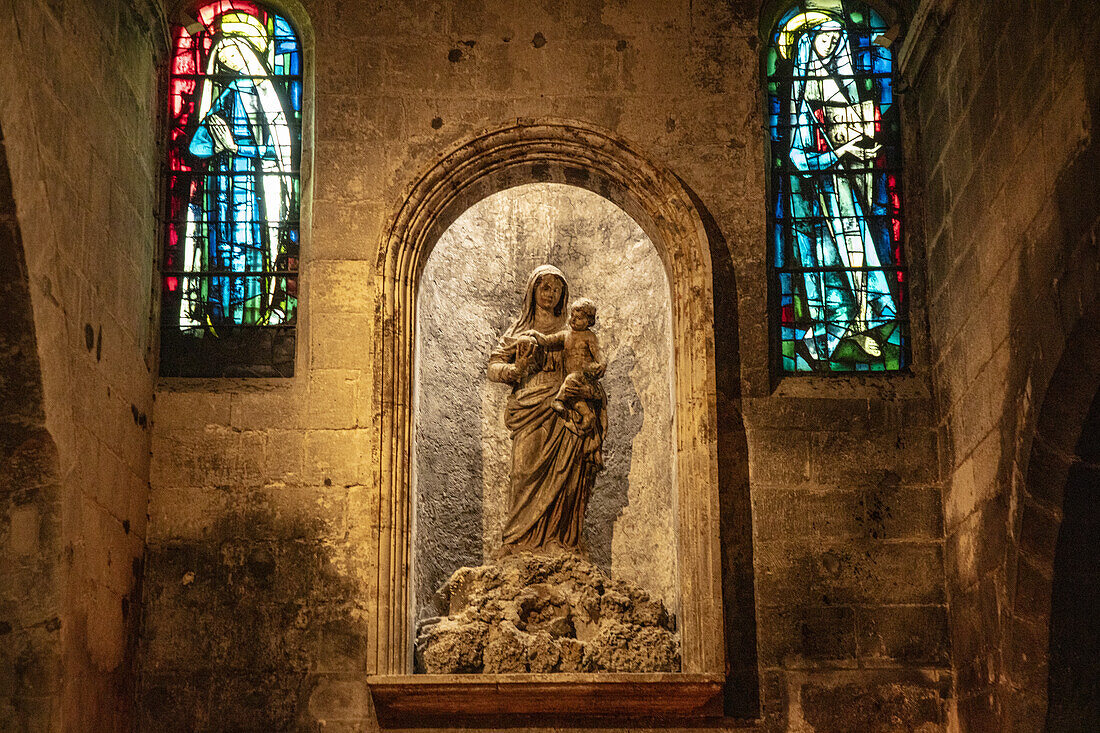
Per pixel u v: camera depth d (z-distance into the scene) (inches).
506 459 514.0
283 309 483.5
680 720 436.1
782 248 489.7
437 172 478.6
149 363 463.2
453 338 518.0
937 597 448.1
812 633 444.5
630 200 485.1
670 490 486.3
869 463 459.2
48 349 377.1
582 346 484.1
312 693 437.7
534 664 436.5
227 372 475.5
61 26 397.1
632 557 494.3
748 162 484.7
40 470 382.3
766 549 451.2
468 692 427.2
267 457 456.8
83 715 396.2
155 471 455.8
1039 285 380.8
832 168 497.0
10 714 377.1
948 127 460.1
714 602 439.5
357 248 475.8
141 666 439.8
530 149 483.5
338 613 443.8
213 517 452.1
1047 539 386.3
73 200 402.0
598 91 491.2
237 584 446.6
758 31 498.6
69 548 387.9
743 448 459.5
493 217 544.4
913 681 440.5
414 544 459.2
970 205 436.8
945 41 462.9
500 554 468.4
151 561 448.5
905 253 487.8
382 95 490.0
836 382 470.0
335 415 460.1
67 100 400.8
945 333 459.8
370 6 498.3
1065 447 376.5
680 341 467.5
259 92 503.5
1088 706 384.5
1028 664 390.3
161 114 494.0
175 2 505.7
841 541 452.1
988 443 416.5
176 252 486.9
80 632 395.2
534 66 493.7
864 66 506.9
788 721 437.1
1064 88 365.4
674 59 494.3
